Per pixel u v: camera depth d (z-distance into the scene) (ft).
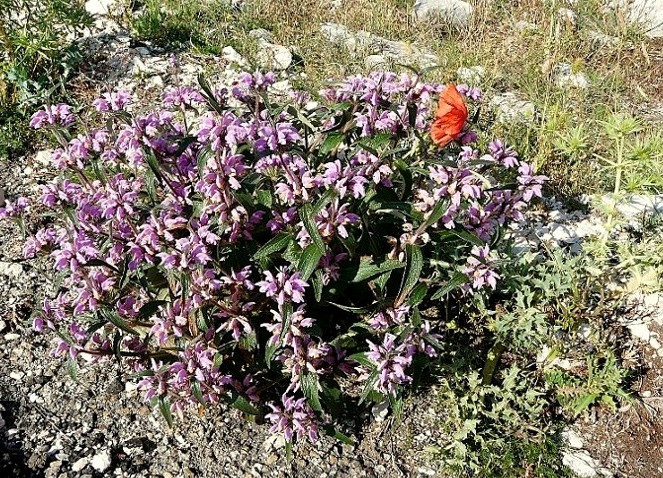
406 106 1.69
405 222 1.80
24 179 2.56
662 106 3.39
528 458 1.81
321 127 1.88
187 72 3.12
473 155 1.77
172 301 1.62
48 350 1.99
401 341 1.64
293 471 1.77
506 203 1.84
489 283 1.68
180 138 1.70
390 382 1.60
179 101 1.79
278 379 1.79
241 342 1.68
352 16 3.88
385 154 1.64
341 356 1.78
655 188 2.52
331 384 1.80
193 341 1.58
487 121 2.93
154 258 1.55
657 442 1.91
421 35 3.72
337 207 1.53
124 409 1.87
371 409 1.91
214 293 1.57
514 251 2.33
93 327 1.61
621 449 1.89
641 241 2.41
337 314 1.94
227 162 1.49
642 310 2.19
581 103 3.16
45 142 2.73
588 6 4.15
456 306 2.13
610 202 2.54
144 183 1.80
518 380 1.96
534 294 2.06
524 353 2.05
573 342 2.06
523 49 3.61
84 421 1.83
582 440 1.90
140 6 3.59
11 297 2.13
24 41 2.83
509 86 3.37
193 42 3.34
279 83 3.10
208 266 1.69
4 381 1.90
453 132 1.59
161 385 1.57
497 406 1.87
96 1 3.50
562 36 3.67
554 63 3.38
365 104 1.75
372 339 1.82
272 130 1.57
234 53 3.29
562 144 2.49
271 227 1.63
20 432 1.79
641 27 4.02
